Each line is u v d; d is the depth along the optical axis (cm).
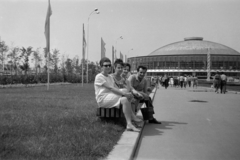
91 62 7119
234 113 992
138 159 437
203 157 448
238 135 615
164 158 442
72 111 834
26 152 408
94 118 694
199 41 13475
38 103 1054
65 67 5700
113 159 387
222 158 443
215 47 12531
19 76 2922
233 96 1956
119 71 688
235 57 9588
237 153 471
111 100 622
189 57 9600
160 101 1514
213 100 1589
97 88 638
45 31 2088
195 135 611
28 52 4528
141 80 764
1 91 1836
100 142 465
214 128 695
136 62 11019
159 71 10038
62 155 395
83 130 554
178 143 539
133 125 643
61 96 1423
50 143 457
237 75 9669
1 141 457
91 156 396
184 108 1153
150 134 617
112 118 659
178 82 4262
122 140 496
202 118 864
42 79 3500
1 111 825
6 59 4234
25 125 602
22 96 1389
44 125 607
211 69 9525
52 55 5372
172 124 748
